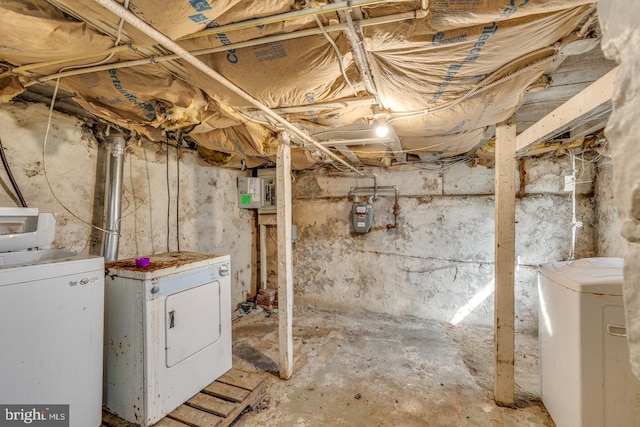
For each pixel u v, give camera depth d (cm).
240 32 111
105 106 177
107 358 181
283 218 233
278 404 207
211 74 130
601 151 258
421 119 198
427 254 362
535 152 296
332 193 402
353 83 152
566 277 167
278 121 199
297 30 110
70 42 113
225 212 374
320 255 408
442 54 124
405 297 372
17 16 97
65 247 216
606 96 124
